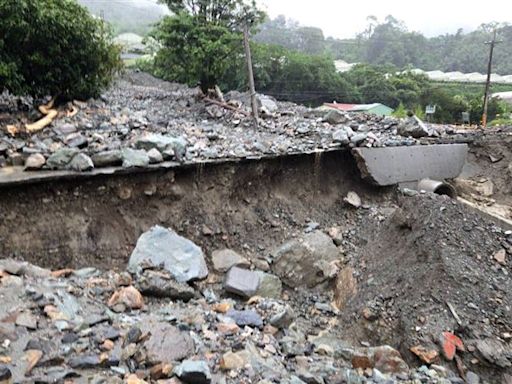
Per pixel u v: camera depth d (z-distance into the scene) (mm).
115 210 6012
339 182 8398
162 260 5367
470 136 10703
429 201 6477
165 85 19312
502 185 10094
